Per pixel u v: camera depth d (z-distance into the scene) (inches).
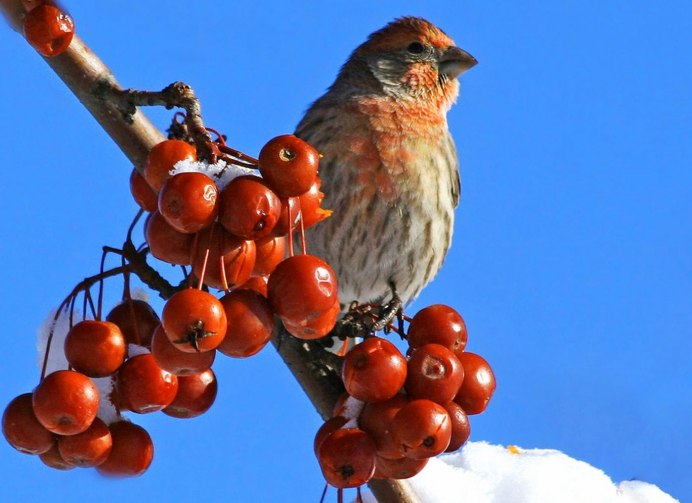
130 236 220.8
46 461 211.3
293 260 194.9
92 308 219.1
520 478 309.7
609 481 321.7
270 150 192.4
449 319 230.7
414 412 206.4
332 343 270.5
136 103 231.0
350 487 209.5
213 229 190.1
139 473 210.5
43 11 226.8
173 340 184.4
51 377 199.5
